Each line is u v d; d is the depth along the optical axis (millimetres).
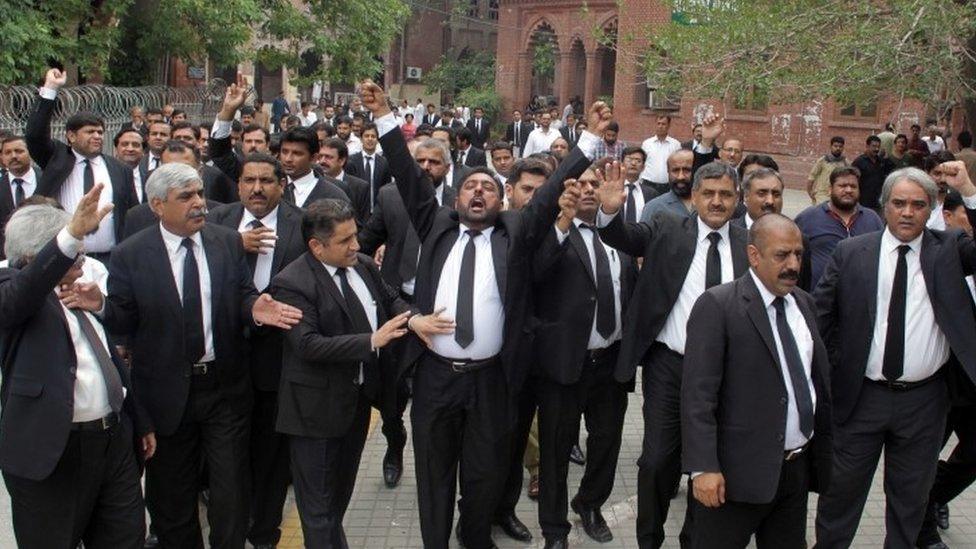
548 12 40938
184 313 4699
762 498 4055
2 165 8273
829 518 5133
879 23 9648
